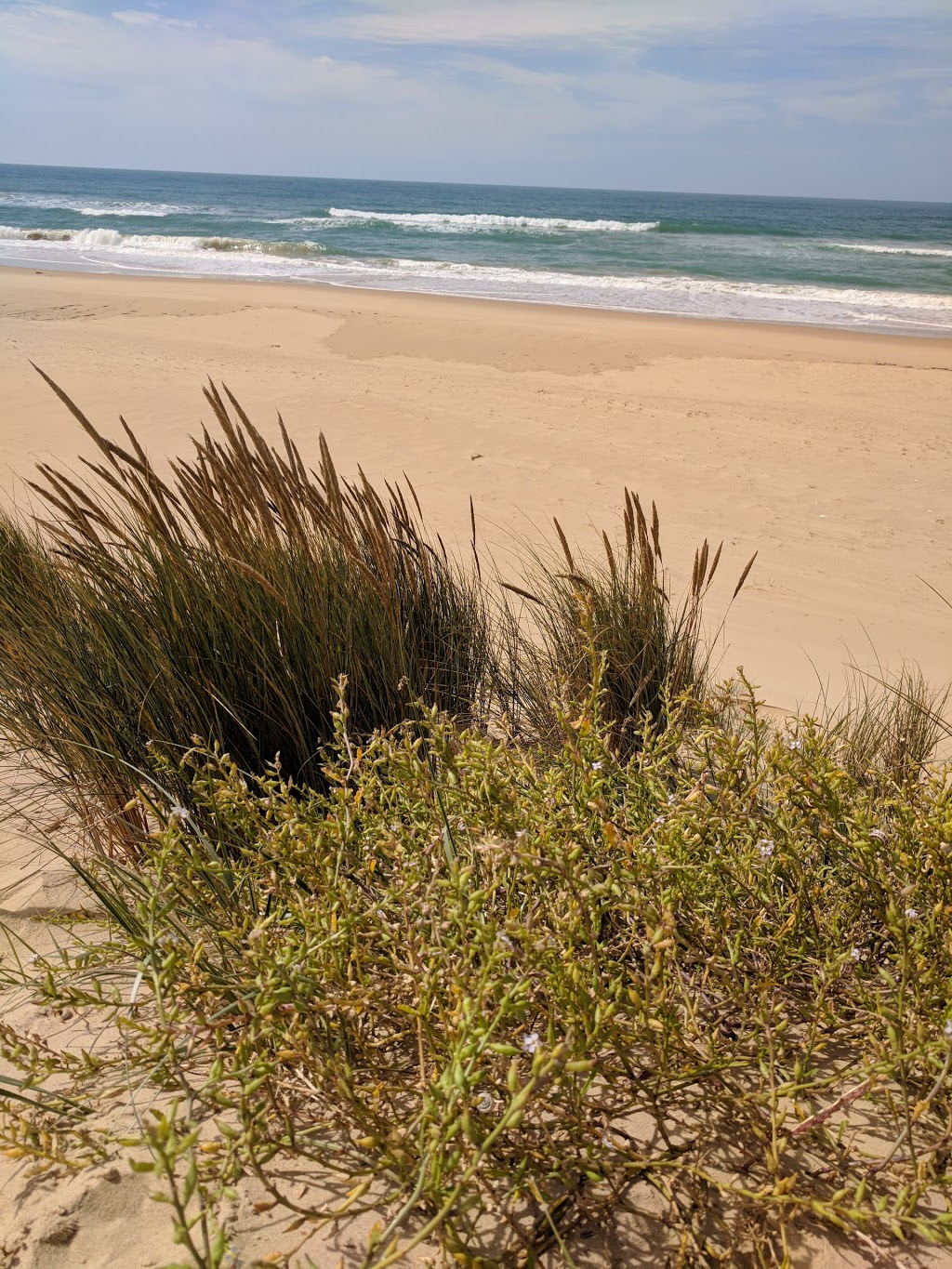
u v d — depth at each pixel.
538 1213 1.54
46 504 6.27
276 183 154.25
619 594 3.37
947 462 8.87
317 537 3.12
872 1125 1.66
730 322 18.88
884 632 5.18
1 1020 2.02
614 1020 1.56
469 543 6.23
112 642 2.61
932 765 3.01
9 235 34.06
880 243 45.69
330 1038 1.59
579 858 1.66
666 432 9.70
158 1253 1.50
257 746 2.65
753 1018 1.64
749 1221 1.50
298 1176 1.61
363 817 1.94
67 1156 1.67
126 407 10.05
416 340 15.03
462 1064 1.29
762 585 5.84
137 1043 1.75
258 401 10.55
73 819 2.83
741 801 1.89
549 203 106.06
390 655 2.91
